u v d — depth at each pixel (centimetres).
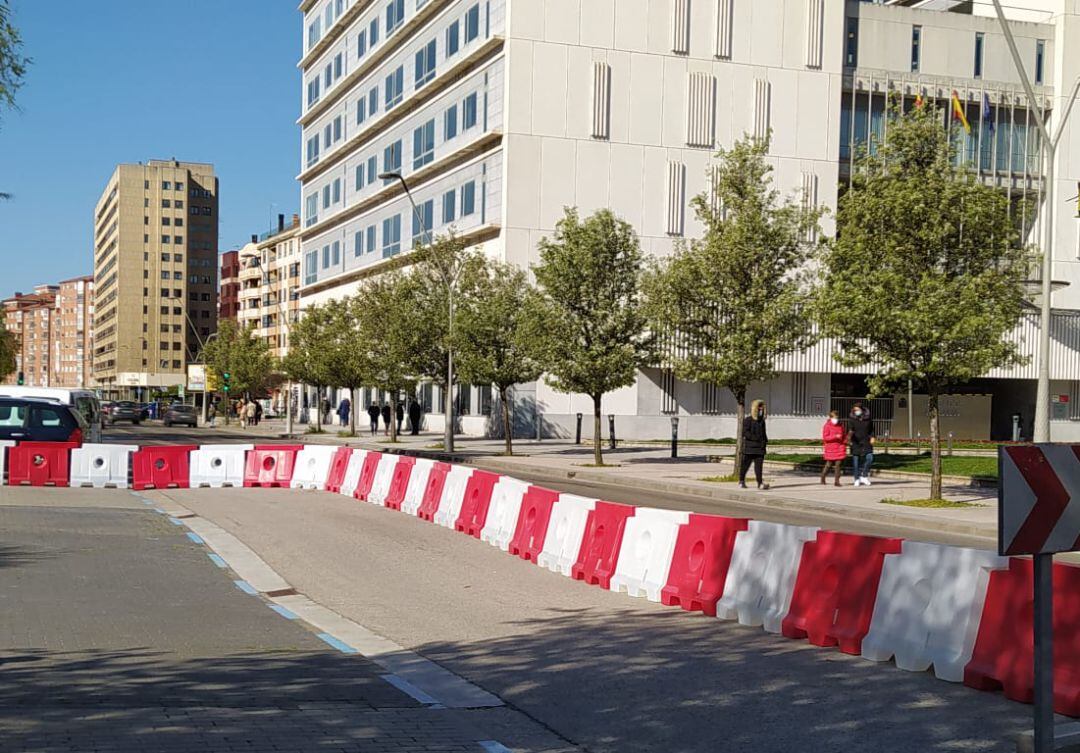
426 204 5666
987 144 5288
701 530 1015
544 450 3978
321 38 7388
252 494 2183
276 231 12662
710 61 4897
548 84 4712
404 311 4025
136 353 16050
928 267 2166
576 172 4738
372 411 5544
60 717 591
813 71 5022
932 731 609
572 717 637
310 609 998
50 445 2280
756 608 920
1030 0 5528
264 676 716
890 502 2194
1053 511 514
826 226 5009
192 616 932
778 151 4984
